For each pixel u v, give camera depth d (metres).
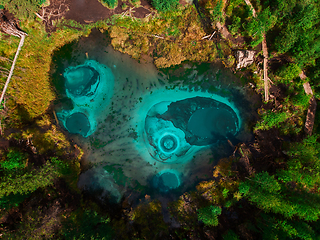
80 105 15.30
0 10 13.41
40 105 14.77
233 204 14.68
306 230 12.33
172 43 15.02
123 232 14.29
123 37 14.99
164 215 14.84
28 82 14.30
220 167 15.09
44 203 13.74
